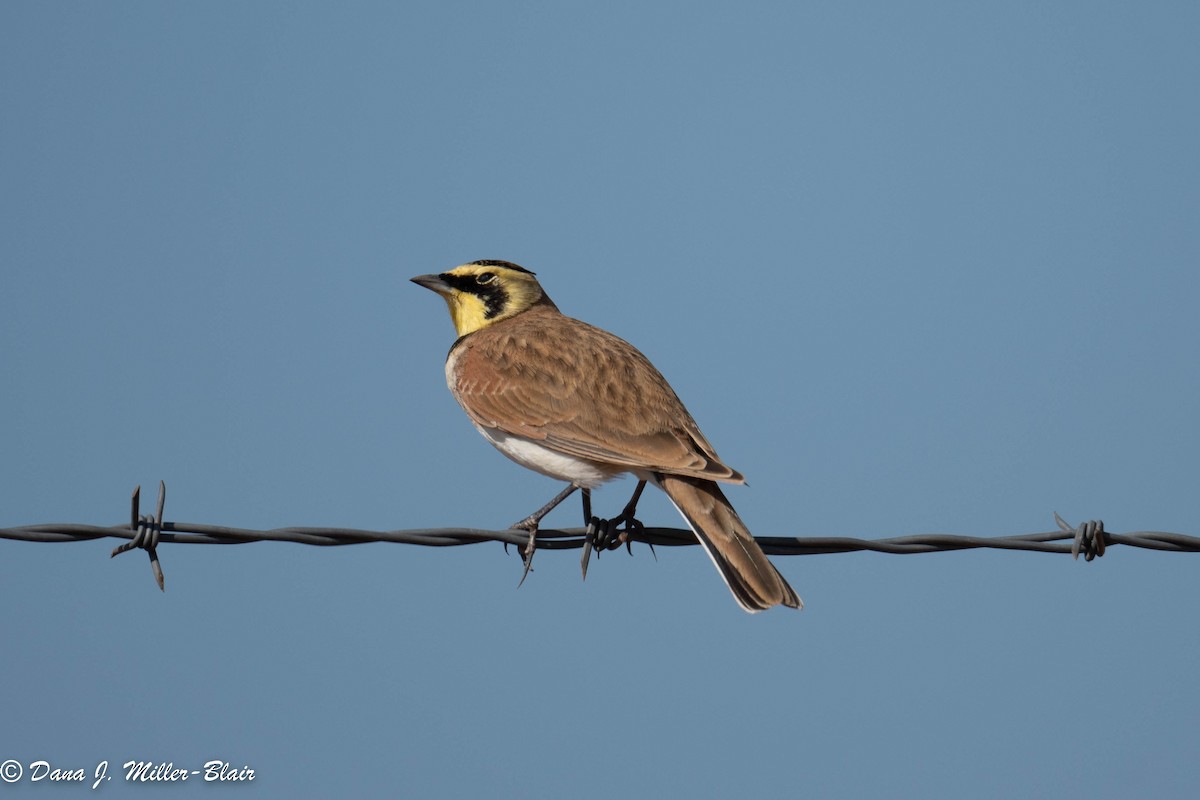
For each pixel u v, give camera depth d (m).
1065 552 10.85
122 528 9.86
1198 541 10.72
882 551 10.98
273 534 10.19
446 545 10.88
